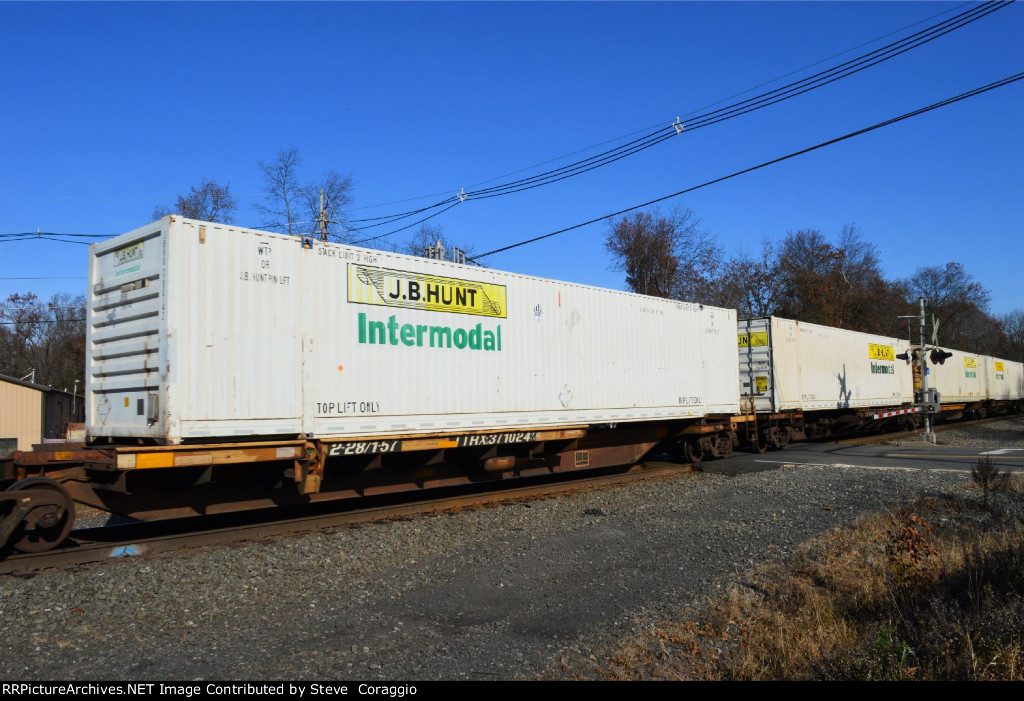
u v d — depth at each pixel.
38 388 25.91
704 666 5.18
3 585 6.94
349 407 9.85
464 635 5.84
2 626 5.87
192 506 9.28
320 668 5.05
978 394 39.44
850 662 4.95
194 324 8.28
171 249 8.16
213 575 7.44
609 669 5.11
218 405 8.44
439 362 11.14
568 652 5.43
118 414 9.02
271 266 9.09
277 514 11.56
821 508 11.47
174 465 8.05
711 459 19.38
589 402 13.94
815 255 57.00
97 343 9.49
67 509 8.24
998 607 5.71
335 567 7.97
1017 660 4.70
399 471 11.66
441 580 7.54
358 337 10.02
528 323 12.80
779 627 5.81
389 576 7.68
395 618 6.29
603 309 14.51
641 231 50.44
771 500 12.28
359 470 10.67
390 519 10.69
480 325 11.88
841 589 6.99
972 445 24.33
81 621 6.06
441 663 5.20
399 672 5.00
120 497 8.77
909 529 7.47
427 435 10.88
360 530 9.73
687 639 5.72
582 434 13.75
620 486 14.26
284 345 9.14
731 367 18.44
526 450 13.41
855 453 21.06
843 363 26.34
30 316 58.03
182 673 4.94
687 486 14.12
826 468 16.59
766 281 57.34
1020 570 6.64
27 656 5.28
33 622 5.97
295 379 9.23
